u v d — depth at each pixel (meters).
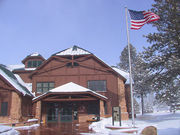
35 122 23.22
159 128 14.05
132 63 59.78
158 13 22.22
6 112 21.72
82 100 25.34
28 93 25.19
